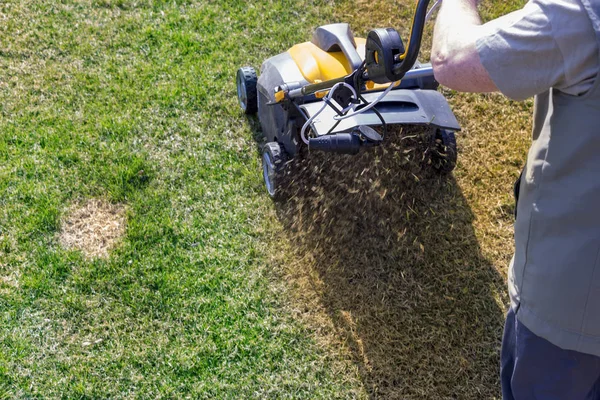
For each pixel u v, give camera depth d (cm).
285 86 269
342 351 267
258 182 306
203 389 259
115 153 312
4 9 364
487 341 271
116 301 275
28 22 359
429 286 282
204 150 316
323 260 286
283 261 285
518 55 188
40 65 343
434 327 273
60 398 256
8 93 331
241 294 278
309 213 294
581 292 204
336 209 292
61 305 273
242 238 291
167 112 328
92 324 270
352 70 281
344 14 371
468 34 201
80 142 315
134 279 280
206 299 276
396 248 289
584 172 199
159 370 262
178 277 280
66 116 324
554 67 184
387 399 259
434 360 267
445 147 288
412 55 211
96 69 343
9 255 283
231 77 342
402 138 281
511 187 309
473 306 278
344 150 246
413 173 289
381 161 284
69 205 297
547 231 206
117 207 298
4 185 301
